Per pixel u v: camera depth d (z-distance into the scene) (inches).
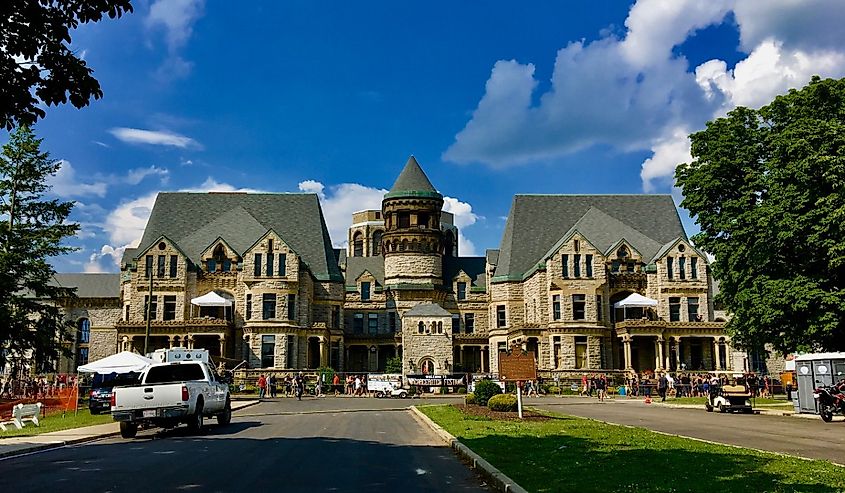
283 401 2332.7
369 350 3656.5
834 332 1551.4
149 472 693.9
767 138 1791.3
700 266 3225.9
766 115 1843.0
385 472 699.4
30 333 1919.3
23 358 1962.4
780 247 1579.7
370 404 2118.6
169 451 885.2
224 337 3107.8
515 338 3361.2
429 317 3312.0
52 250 2021.4
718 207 1905.8
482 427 1122.7
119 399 1075.9
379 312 3725.4
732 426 1236.5
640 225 3575.3
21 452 888.9
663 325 3085.6
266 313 3184.1
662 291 3203.7
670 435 983.0
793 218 1501.0
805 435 1059.3
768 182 1664.6
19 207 2047.2
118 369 1787.6
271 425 1326.3
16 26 588.7
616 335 3203.7
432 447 933.2
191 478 653.3
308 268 3336.6
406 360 3280.0
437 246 3772.1
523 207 3715.6
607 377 3095.5
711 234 1914.4
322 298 3442.4
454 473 696.4
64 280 3782.0
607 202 3698.3
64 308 3695.9
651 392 2657.5
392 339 3639.3
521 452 786.8
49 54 604.4
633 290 3262.8
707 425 1259.2
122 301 3521.2
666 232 3548.2
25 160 2068.2
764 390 2586.1
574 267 3206.2
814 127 1505.9
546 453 772.0
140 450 902.4
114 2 604.4
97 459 806.5
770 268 1628.9
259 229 3503.9
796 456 757.3
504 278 3526.1
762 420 1392.7
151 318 3184.1
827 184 1485.0
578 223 3612.2
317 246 3548.2
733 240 1795.0
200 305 3159.5
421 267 3725.4
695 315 3196.4
